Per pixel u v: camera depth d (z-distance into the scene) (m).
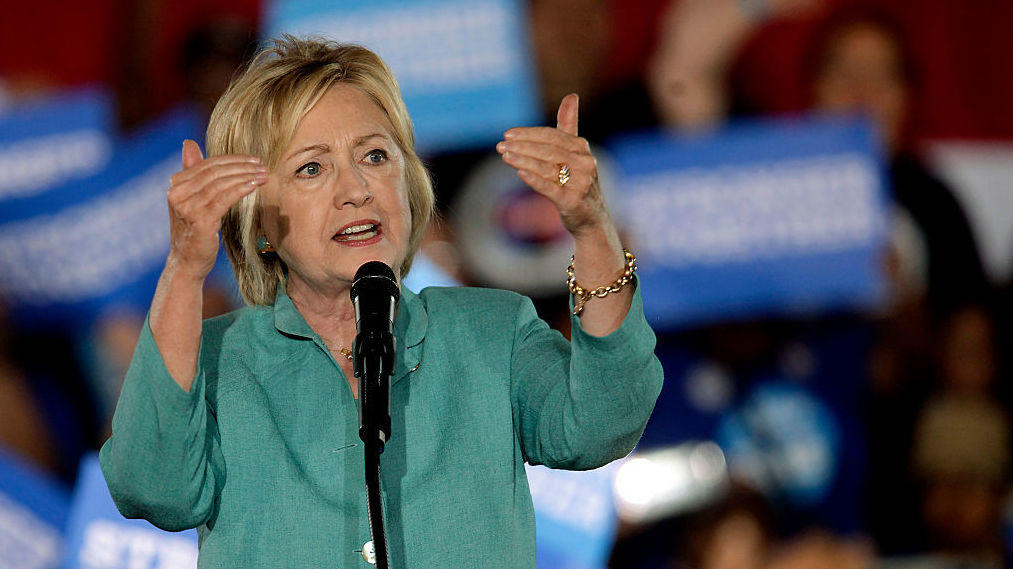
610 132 17.05
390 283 5.59
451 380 5.98
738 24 17.30
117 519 9.63
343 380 5.97
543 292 16.08
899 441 16.78
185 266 5.50
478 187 16.16
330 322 6.34
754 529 15.59
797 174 17.16
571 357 5.97
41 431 16.25
